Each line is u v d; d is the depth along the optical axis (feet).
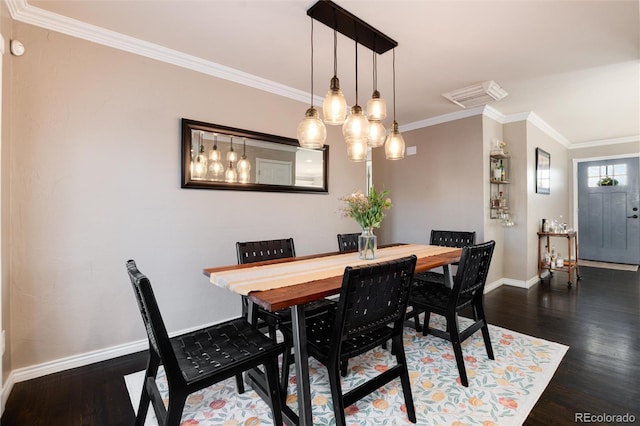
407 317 8.24
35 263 6.26
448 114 12.98
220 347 4.59
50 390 5.87
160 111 7.80
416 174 14.37
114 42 7.10
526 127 13.01
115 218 7.17
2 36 5.34
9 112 5.83
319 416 5.17
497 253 13.23
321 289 4.57
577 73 9.07
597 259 18.72
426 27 6.76
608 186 18.19
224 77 8.91
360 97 11.14
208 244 8.61
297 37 7.22
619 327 8.70
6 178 5.73
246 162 9.36
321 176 11.34
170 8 6.13
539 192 14.43
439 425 4.88
